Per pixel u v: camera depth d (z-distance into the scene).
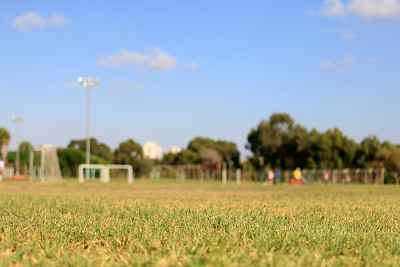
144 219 9.06
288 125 75.81
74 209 11.57
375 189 31.91
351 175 59.72
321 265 4.95
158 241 6.38
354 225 8.33
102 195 19.22
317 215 10.49
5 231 7.23
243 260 5.08
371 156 68.00
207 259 5.10
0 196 17.14
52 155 41.50
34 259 5.19
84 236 7.00
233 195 21.06
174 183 44.78
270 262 4.98
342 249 5.92
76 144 87.44
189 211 10.82
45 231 7.20
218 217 9.38
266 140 75.00
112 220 8.78
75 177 58.03
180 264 4.92
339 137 68.25
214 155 84.94
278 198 18.11
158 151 115.31
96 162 59.09
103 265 4.96
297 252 5.66
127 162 65.25
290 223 8.53
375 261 5.19
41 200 14.94
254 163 76.56
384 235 7.01
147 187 32.00
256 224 8.06
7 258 5.22
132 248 5.91
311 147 70.00
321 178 59.69
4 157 56.12
